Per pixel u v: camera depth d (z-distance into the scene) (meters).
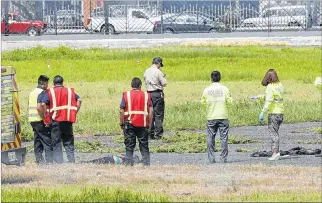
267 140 58.81
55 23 150.25
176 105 75.69
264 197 32.53
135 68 111.69
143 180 37.81
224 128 46.72
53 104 45.69
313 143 57.06
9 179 38.06
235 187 34.97
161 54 122.94
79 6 153.12
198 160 48.91
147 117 44.84
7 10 145.50
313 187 35.41
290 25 151.62
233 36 142.62
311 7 152.00
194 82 100.94
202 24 151.12
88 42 135.25
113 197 32.06
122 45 135.88
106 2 150.50
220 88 46.62
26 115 68.25
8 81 43.78
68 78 103.44
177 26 150.75
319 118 69.75
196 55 122.94
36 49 124.19
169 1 152.12
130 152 44.94
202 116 69.00
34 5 150.50
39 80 46.81
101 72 107.94
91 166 42.94
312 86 94.12
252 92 89.19
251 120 67.56
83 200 31.77
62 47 124.06
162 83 59.09
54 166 42.81
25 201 31.58
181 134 59.97
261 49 128.25
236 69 109.38
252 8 153.00
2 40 134.12
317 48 131.38
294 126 66.19
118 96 86.62
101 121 67.31
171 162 47.78
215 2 152.75
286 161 47.69
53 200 31.72
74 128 63.75
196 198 32.44
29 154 52.34
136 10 151.38
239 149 53.53
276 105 48.22
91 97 85.69
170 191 34.25
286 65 112.50
